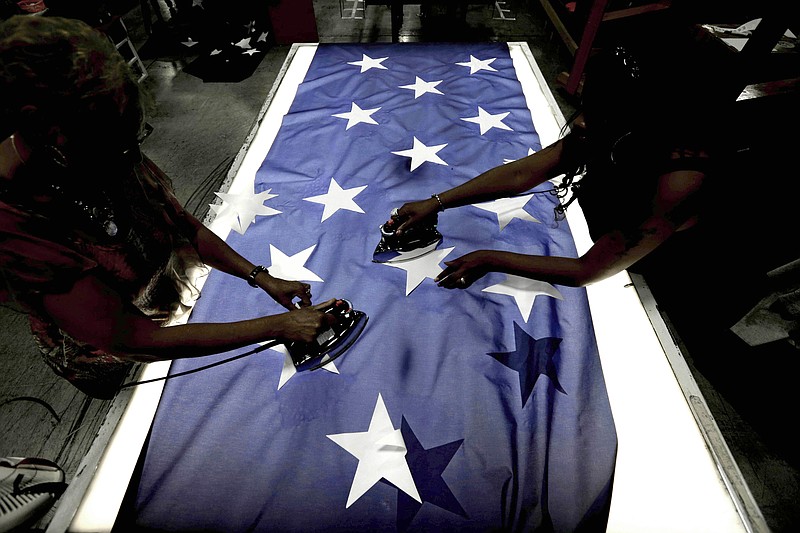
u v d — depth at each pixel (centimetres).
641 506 151
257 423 166
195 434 163
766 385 215
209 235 171
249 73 465
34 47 77
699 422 169
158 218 140
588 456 158
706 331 229
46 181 94
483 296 204
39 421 213
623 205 141
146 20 522
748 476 191
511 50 394
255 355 183
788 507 183
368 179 269
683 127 117
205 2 543
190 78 460
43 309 101
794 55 228
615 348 192
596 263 143
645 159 128
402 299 204
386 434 162
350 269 218
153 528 144
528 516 144
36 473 142
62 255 97
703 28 247
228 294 206
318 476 153
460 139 296
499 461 156
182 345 121
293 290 174
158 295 149
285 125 313
